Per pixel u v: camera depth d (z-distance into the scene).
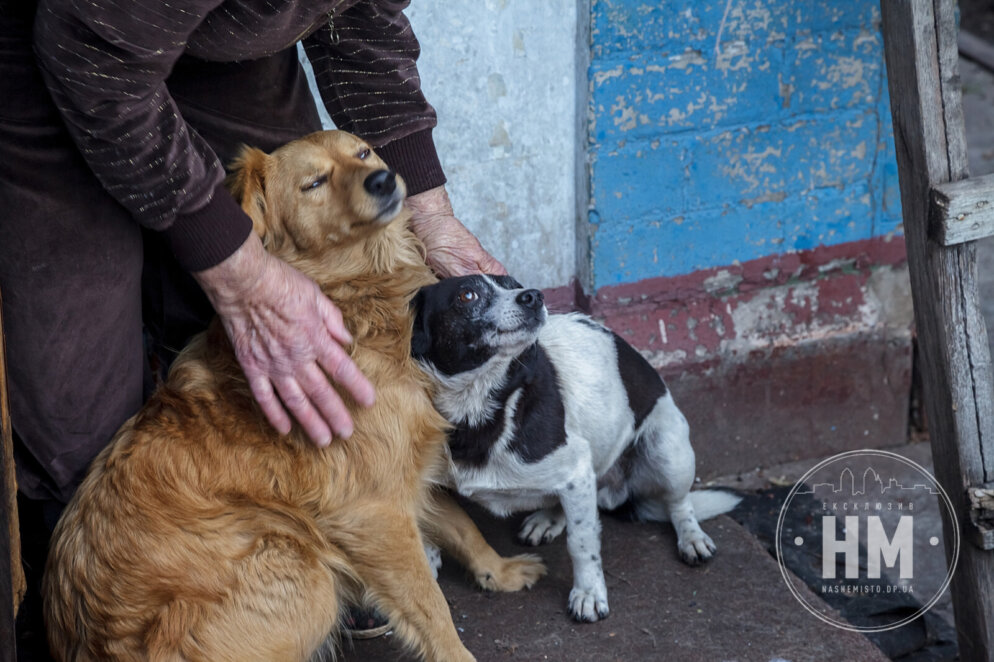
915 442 3.93
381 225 2.31
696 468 3.74
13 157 2.07
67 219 2.15
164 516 2.18
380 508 2.36
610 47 3.15
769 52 3.29
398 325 2.41
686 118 3.30
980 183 2.55
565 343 2.85
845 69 3.38
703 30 3.20
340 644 2.71
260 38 2.11
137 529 2.16
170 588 2.15
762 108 3.35
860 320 3.72
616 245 3.39
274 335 2.15
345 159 2.33
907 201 2.69
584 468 2.68
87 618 2.17
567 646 2.66
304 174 2.30
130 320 2.37
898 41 2.58
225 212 2.08
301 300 2.15
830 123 3.43
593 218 3.35
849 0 3.29
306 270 2.38
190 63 2.41
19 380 2.24
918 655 3.05
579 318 3.00
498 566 2.89
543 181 3.37
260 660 2.21
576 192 3.41
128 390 2.42
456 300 2.41
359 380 2.22
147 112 1.92
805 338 3.68
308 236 2.35
